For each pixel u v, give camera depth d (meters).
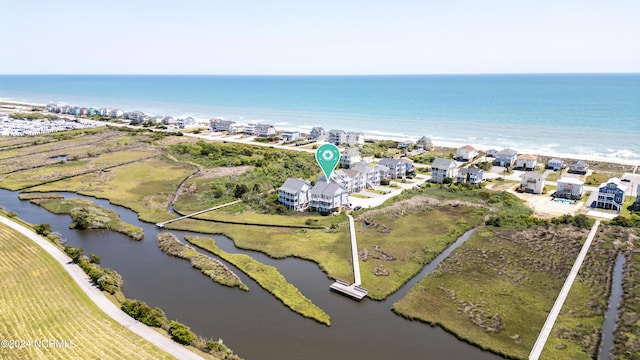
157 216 93.56
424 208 95.44
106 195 107.81
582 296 59.44
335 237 81.06
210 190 109.38
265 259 73.75
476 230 83.44
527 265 68.69
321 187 95.75
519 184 116.94
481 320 54.72
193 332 52.44
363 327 54.06
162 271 69.12
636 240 76.06
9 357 44.88
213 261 71.44
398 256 73.12
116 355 45.41
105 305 55.41
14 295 57.22
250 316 56.41
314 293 62.44
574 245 75.06
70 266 66.06
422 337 52.03
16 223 84.44
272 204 97.06
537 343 49.84
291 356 48.34
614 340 50.06
